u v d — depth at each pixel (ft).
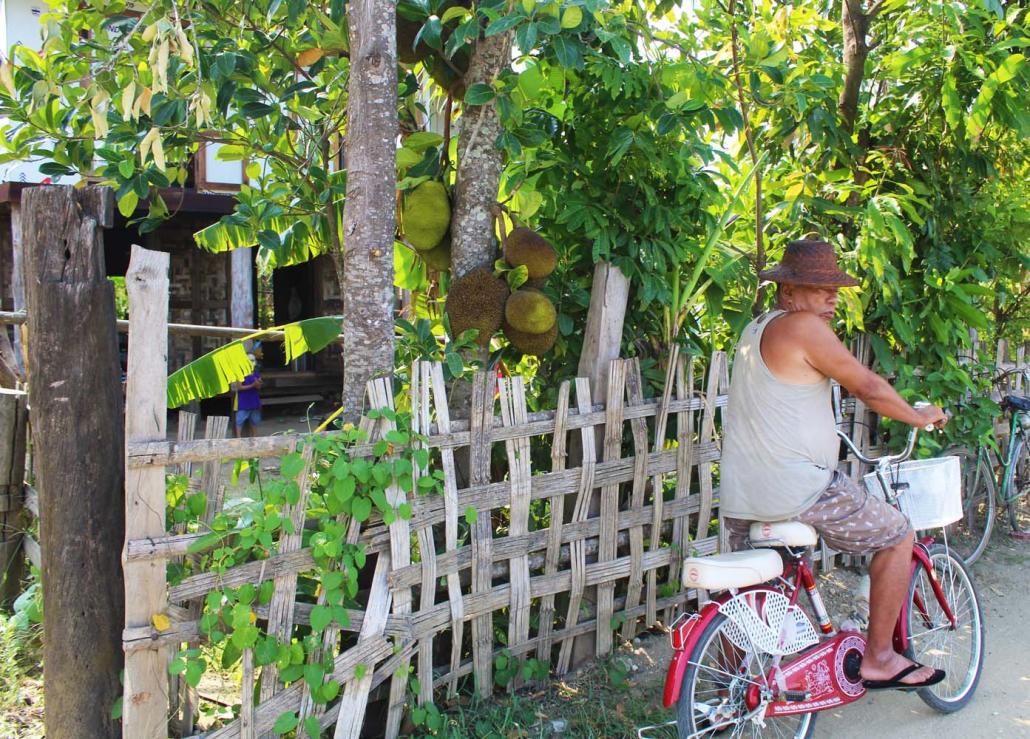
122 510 8.45
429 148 11.62
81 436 8.13
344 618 8.29
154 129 9.05
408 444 8.96
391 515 8.61
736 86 12.73
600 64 10.94
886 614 9.38
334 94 13.52
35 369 8.10
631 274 11.26
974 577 15.20
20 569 12.55
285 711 8.23
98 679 8.35
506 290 10.68
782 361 9.09
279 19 12.51
